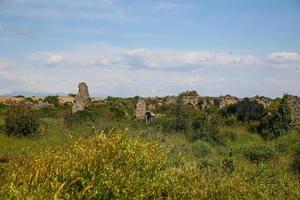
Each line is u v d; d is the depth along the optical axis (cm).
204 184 926
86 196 598
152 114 3681
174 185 759
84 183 616
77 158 656
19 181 570
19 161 687
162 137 2378
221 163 1639
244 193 1023
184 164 1023
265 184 1243
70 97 6575
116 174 640
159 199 704
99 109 3600
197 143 2242
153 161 704
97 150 672
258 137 2922
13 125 2300
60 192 563
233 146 2431
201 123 2844
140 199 647
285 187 1235
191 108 3878
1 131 2328
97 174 632
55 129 2584
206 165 1599
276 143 2558
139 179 664
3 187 558
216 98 4450
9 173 623
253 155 2138
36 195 536
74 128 2616
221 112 3822
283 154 2198
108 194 625
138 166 684
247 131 3142
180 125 2850
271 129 2981
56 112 3922
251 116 3462
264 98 3862
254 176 1380
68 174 614
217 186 980
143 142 761
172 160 1058
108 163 653
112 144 682
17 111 2673
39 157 650
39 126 2441
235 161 1802
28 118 2377
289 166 1891
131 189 646
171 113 3712
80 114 3131
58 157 649
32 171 605
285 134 2894
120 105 4441
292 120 3080
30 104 5172
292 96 3262
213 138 2606
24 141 2072
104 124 2705
